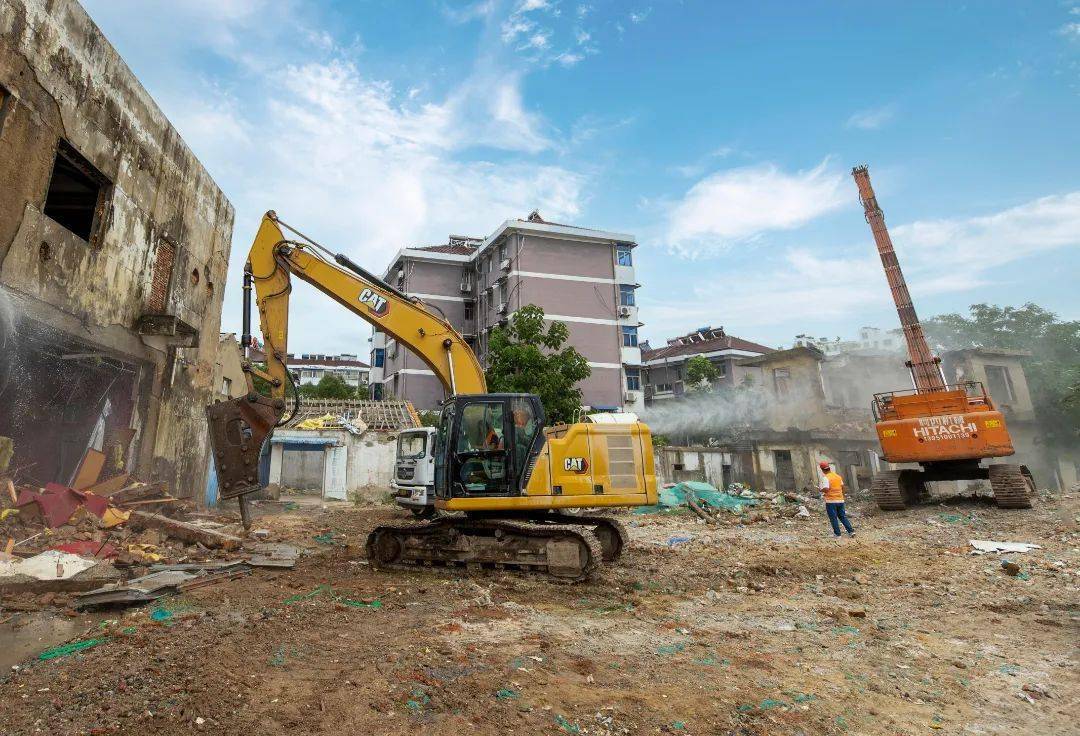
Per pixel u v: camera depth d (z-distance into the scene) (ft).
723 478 81.82
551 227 108.17
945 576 26.04
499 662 14.08
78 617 17.33
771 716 11.62
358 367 237.04
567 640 16.26
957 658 15.49
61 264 29.68
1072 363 95.09
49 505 26.25
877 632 17.84
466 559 25.77
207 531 28.68
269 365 30.89
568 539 24.31
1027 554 29.78
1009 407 88.99
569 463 26.03
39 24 27.53
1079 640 16.89
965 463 50.11
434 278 119.03
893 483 49.32
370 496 75.56
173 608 18.40
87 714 10.69
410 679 12.69
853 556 31.01
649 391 143.95
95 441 35.81
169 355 41.47
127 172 35.27
